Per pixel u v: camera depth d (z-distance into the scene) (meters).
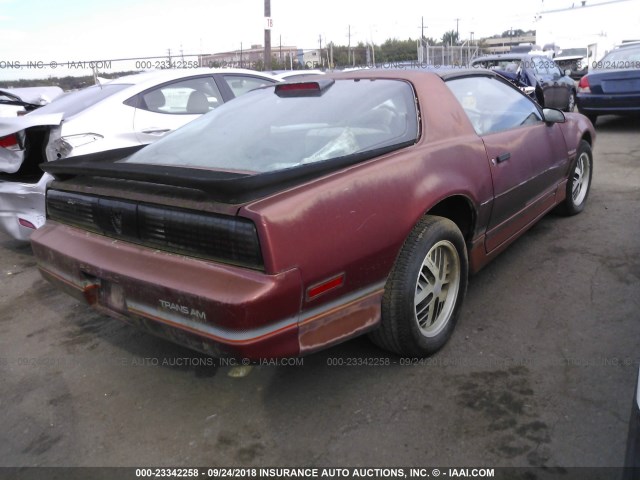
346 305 2.47
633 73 9.43
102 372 3.09
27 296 4.23
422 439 2.39
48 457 2.44
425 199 2.74
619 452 2.23
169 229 2.40
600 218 5.04
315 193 2.32
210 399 2.78
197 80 5.96
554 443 2.30
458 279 3.09
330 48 39.88
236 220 2.18
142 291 2.41
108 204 2.66
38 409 2.79
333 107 3.17
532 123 4.15
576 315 3.32
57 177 3.04
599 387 2.64
